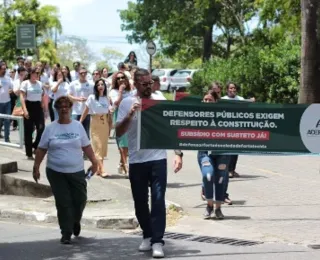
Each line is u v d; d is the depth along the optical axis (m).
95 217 9.53
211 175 9.91
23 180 11.38
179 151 8.22
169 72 49.03
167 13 42.16
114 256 7.80
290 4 25.19
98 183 12.02
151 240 7.78
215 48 46.28
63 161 8.30
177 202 11.16
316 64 20.86
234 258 7.68
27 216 9.93
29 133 13.70
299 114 8.58
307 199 11.49
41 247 8.26
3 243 8.48
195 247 8.26
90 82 15.05
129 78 13.66
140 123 7.86
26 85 13.66
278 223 9.73
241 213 10.41
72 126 8.43
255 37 30.73
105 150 12.84
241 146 8.51
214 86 9.93
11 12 53.06
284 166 15.22
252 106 8.47
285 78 23.94
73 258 7.72
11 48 51.91
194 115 8.24
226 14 40.31
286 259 7.64
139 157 7.84
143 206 7.95
